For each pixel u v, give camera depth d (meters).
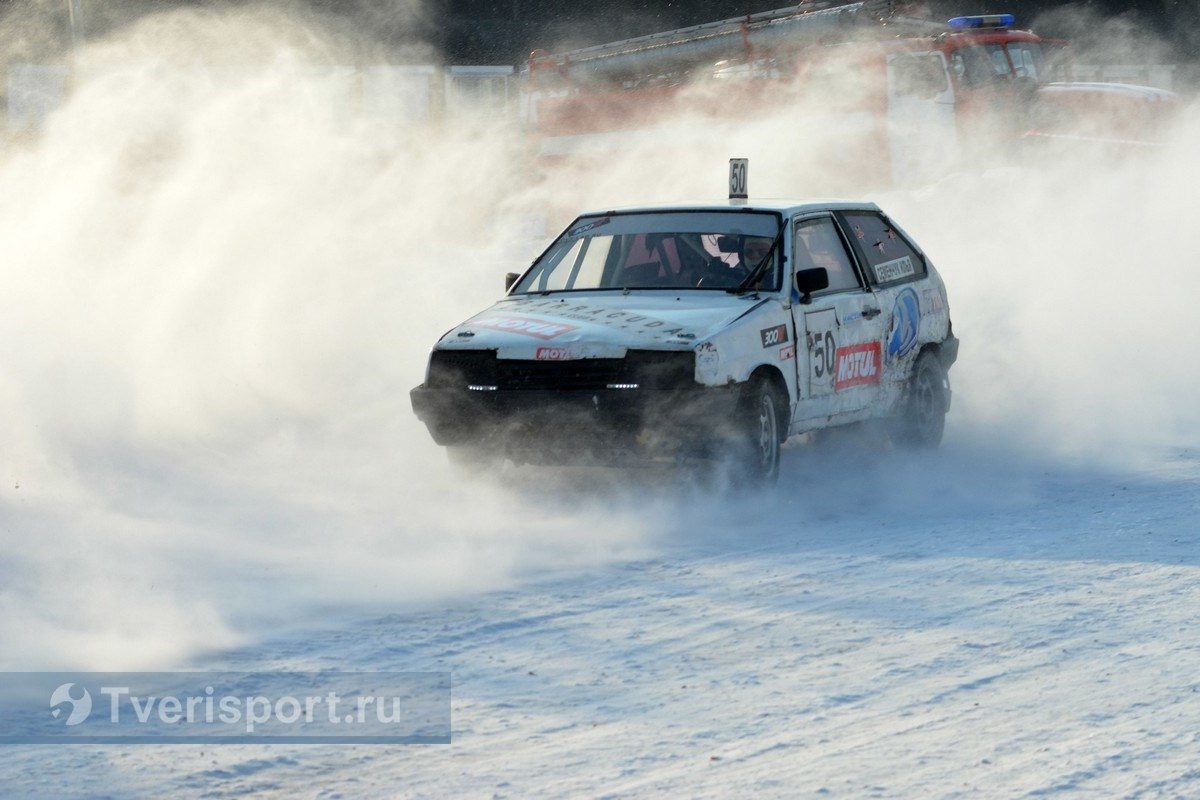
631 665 11.52
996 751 9.51
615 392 17.17
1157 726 9.91
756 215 20.00
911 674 11.20
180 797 8.84
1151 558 14.89
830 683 11.00
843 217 21.03
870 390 20.28
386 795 8.89
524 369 17.72
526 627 12.64
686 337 17.31
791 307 18.78
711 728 10.05
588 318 18.31
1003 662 11.47
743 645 12.03
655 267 19.95
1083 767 9.17
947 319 22.53
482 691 10.91
